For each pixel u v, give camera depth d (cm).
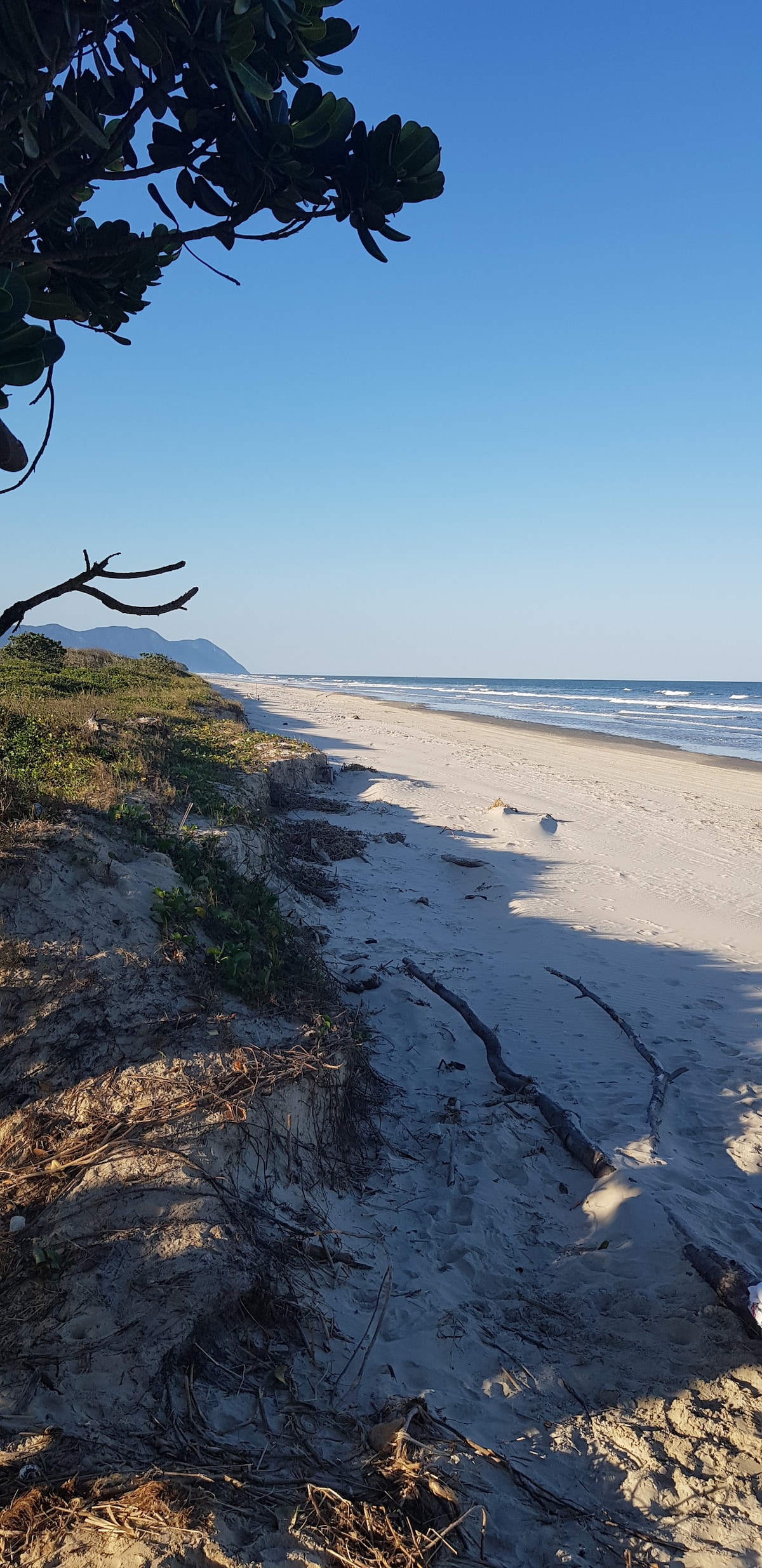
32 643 2630
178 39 254
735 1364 398
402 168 280
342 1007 663
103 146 235
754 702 8044
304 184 288
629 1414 372
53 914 560
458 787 2056
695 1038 806
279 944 708
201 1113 453
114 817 739
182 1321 354
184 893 647
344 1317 405
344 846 1373
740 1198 551
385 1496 307
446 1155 583
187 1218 395
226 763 1386
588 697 9094
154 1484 286
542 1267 482
